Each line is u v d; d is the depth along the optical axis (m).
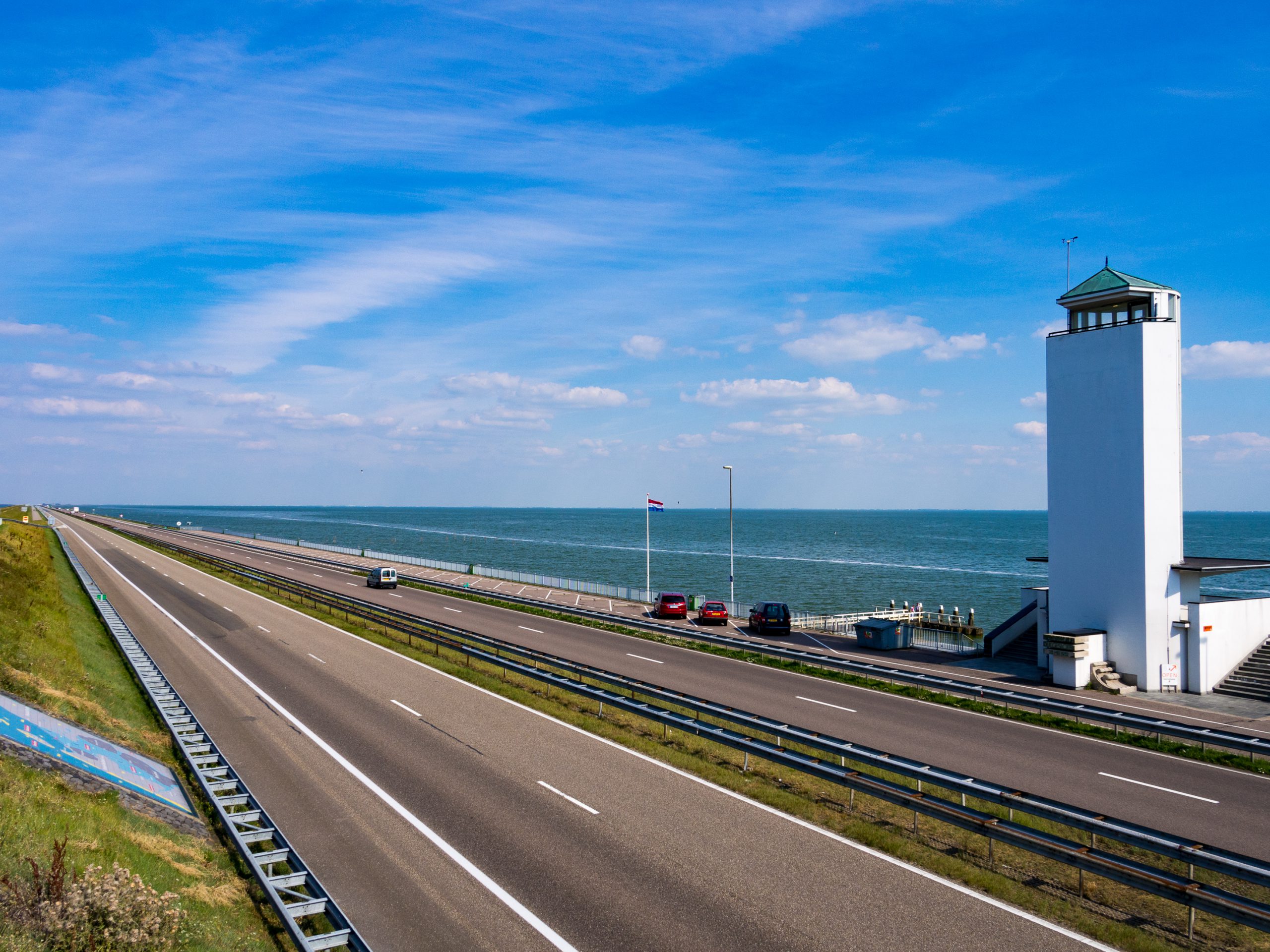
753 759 19.52
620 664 32.25
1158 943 10.41
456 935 10.59
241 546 104.00
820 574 104.81
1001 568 115.19
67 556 66.94
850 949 10.27
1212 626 28.64
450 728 21.30
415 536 197.88
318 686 26.12
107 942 8.47
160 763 17.02
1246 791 17.11
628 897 11.71
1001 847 14.02
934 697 26.55
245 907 11.22
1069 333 30.67
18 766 12.39
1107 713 21.92
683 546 164.25
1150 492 28.62
